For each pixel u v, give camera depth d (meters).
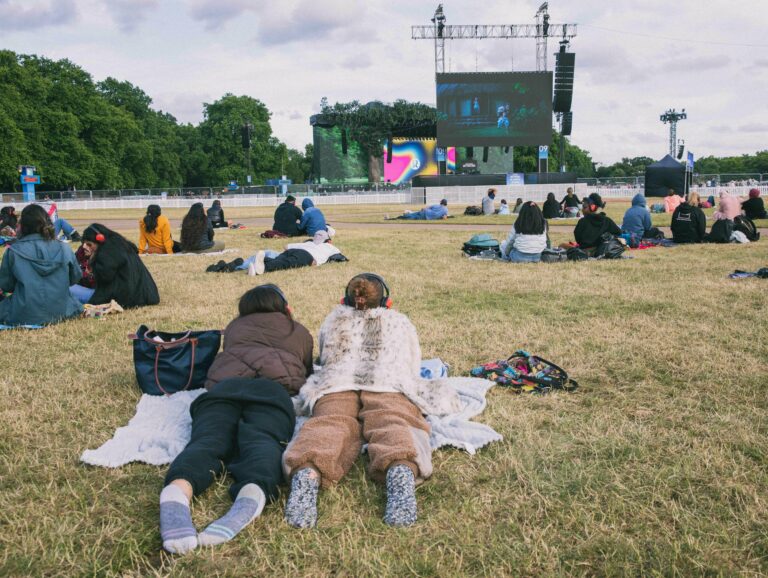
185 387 4.57
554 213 25.05
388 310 4.00
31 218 6.90
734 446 3.57
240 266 11.16
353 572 2.49
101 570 2.53
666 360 5.24
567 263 11.34
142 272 7.96
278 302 4.36
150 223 13.69
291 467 2.97
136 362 4.61
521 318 6.96
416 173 78.06
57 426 4.04
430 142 77.75
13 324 6.87
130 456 3.51
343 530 2.77
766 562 2.53
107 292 7.80
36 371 5.29
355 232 19.95
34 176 49.53
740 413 4.05
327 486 3.05
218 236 18.78
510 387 4.72
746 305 7.29
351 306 4.05
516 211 29.22
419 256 12.98
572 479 3.20
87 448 3.70
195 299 8.49
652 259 11.59
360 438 3.46
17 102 63.28
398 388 3.64
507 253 11.87
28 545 2.68
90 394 4.67
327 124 68.56
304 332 4.35
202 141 98.00
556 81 51.41
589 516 2.85
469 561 2.57
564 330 6.34
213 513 2.90
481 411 4.16
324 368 3.86
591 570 2.52
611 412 4.15
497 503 3.01
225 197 60.44
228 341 4.16
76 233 16.61
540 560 2.55
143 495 3.11
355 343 3.84
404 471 2.96
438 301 8.02
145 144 81.50
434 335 6.23
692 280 9.09
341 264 11.76
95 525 2.88
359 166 77.50
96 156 73.19
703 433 3.77
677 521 2.80
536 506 2.99
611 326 6.48
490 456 3.54
